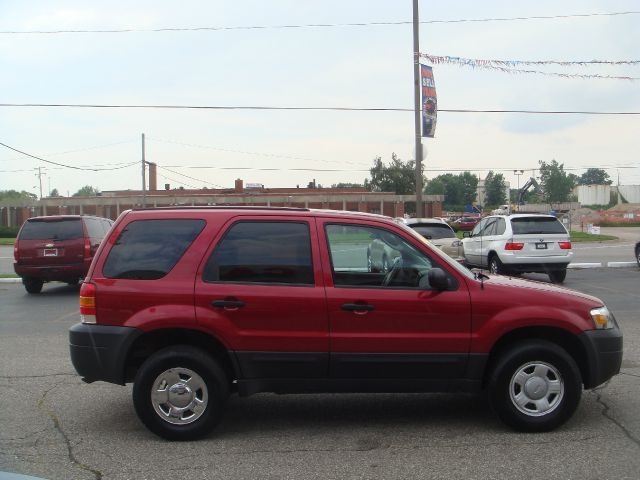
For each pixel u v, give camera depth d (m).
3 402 6.49
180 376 5.34
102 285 5.38
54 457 4.99
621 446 5.11
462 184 138.12
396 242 5.53
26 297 15.01
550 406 5.40
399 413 6.10
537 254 15.91
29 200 63.78
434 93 23.20
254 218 5.54
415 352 5.34
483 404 6.38
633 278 17.30
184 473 4.66
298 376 5.37
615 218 73.50
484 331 5.35
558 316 5.38
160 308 5.31
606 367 5.50
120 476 4.61
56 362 8.23
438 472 4.63
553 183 111.50
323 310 5.32
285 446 5.21
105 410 6.23
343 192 76.31
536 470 4.64
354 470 4.69
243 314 5.31
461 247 17.70
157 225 5.56
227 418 5.97
